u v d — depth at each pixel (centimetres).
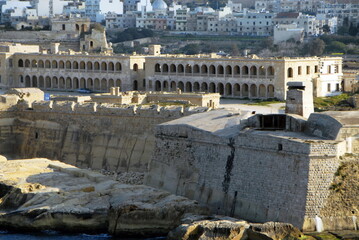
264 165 13700
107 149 19212
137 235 14075
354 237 12625
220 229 12719
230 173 14300
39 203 14900
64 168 16888
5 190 15600
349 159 13262
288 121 14525
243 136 14125
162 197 14662
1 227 14838
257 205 13675
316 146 12962
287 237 12562
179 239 12950
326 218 12950
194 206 14112
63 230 14512
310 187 12962
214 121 15562
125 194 14912
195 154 15162
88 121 19762
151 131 18550
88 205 14662
